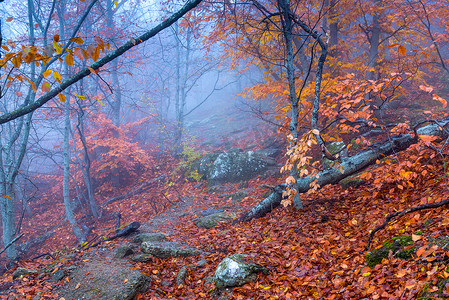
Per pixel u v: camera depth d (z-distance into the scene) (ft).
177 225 24.03
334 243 13.46
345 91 16.35
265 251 14.61
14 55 7.64
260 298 11.09
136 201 43.86
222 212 24.94
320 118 22.13
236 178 40.14
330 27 38.60
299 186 20.51
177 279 13.93
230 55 39.55
